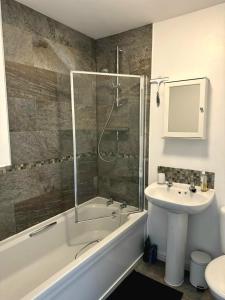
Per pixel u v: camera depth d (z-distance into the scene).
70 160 2.37
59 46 2.13
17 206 1.91
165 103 2.00
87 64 2.46
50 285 1.32
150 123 2.24
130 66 2.30
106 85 2.29
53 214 2.25
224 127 1.85
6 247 1.78
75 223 2.39
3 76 1.62
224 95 1.82
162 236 2.32
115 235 1.89
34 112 1.97
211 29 1.83
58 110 2.19
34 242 1.99
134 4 1.77
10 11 1.71
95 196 2.59
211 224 2.01
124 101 2.30
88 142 2.39
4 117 1.66
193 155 2.03
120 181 2.47
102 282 1.80
